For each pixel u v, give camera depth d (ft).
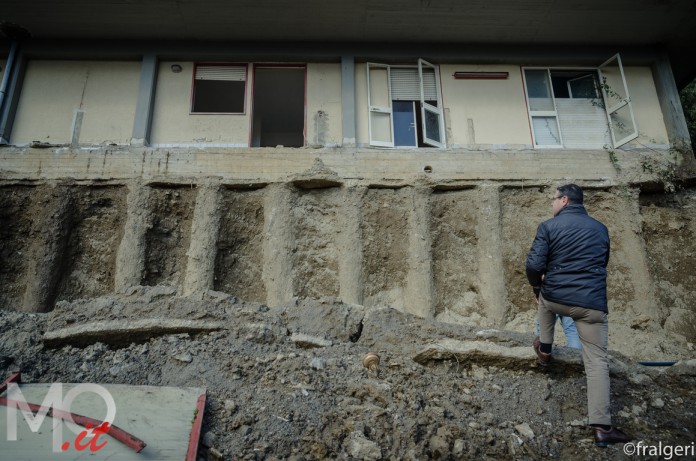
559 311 14.99
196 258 28.63
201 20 32.91
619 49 35.96
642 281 29.43
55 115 32.91
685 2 32.04
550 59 35.63
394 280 29.71
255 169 31.04
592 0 31.94
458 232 30.91
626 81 35.91
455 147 33.65
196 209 29.78
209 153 31.17
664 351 27.48
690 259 30.68
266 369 17.49
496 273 29.30
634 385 17.51
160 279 28.81
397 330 20.59
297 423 14.84
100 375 16.69
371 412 15.34
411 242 30.09
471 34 34.76
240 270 29.43
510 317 28.78
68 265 28.91
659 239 31.35
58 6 31.37
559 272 14.82
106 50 34.12
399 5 32.01
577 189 15.94
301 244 29.94
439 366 18.67
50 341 18.26
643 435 15.14
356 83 34.88
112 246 29.37
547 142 34.37
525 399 16.97
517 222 31.01
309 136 33.40
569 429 15.53
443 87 35.19
